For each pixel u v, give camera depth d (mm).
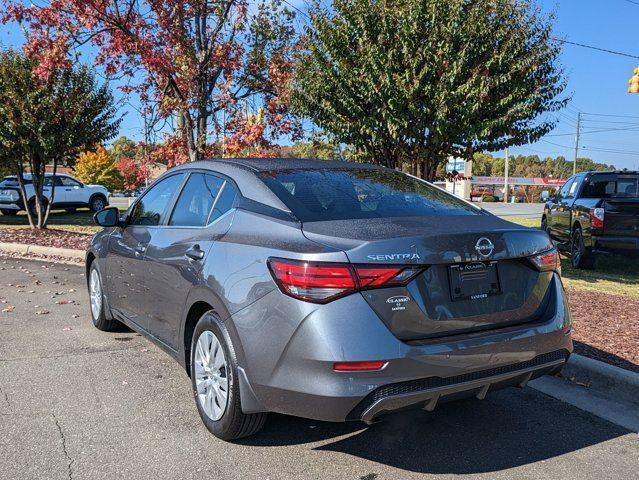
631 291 7930
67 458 3209
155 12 9695
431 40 7531
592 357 4832
